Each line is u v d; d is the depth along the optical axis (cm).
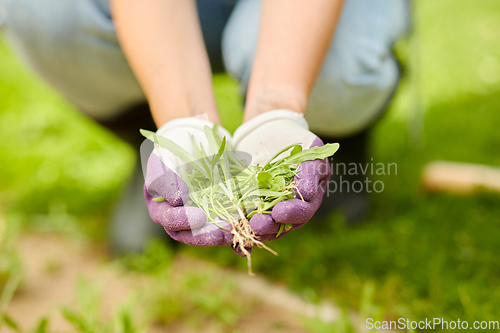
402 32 169
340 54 159
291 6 145
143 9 145
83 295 152
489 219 177
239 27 163
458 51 354
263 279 167
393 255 168
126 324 146
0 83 318
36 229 183
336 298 162
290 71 144
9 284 164
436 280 162
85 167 224
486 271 164
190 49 146
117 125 175
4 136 254
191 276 163
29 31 160
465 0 460
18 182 208
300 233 177
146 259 164
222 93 303
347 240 173
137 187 176
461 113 259
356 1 159
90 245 179
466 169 188
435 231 175
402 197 187
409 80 175
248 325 158
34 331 150
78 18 158
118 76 165
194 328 158
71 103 174
